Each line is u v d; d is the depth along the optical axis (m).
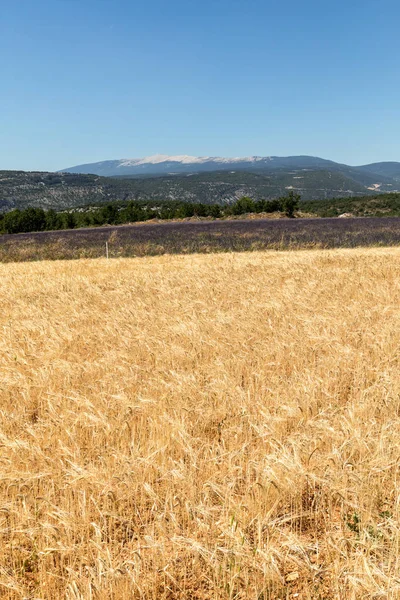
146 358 8.28
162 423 5.41
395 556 3.39
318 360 7.65
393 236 34.41
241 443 5.16
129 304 13.34
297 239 34.50
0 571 3.50
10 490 4.40
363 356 7.72
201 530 3.77
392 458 4.53
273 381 6.76
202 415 5.79
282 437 5.25
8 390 6.78
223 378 6.85
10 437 5.39
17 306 13.96
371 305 12.16
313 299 12.77
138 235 39.12
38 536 3.80
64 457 4.77
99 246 34.62
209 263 23.11
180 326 9.92
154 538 3.89
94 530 3.88
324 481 4.13
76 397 6.17
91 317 11.91
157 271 21.31
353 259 22.02
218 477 4.46
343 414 5.65
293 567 3.69
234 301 13.39
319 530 4.06
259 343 8.67
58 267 25.02
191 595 3.47
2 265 27.03
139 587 3.30
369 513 3.85
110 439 5.28
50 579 3.49
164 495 4.35
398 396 5.97
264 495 4.13
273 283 16.28
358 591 3.12
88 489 4.33
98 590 3.21
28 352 8.66
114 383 6.80
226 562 3.43
